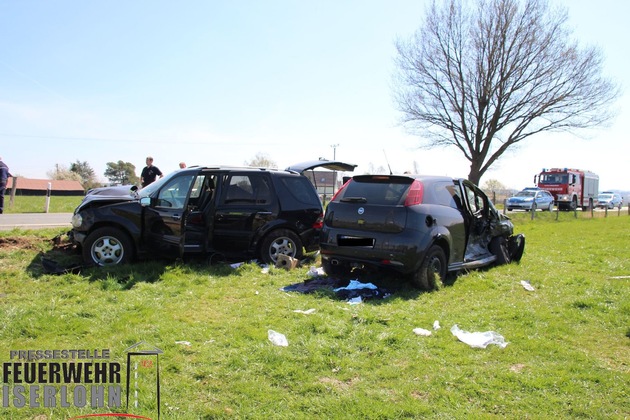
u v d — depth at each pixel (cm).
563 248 1163
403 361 424
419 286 676
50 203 2248
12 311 516
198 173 801
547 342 473
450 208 743
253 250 842
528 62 2592
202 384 370
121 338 458
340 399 350
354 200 695
